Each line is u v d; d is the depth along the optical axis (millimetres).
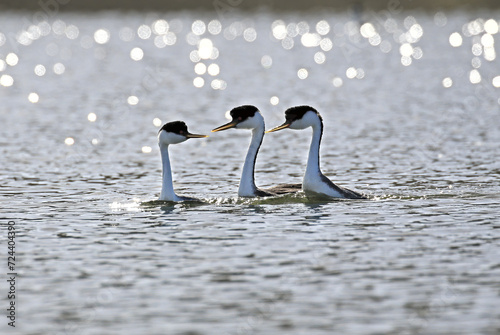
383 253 12352
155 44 65000
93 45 64062
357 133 25672
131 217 14727
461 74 43625
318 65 50938
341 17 80812
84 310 10219
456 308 10133
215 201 15961
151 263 11969
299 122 16031
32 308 10305
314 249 12562
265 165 20688
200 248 12672
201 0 84000
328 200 15961
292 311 10117
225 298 10539
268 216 14680
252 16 83188
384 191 17000
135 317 9977
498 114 29344
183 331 9555
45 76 45406
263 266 11773
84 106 32969
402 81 41688
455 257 12102
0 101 34531
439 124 27281
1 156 21672
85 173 19500
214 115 30484
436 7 82250
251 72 47188
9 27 70375
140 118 29641
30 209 15492
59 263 12023
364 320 9820
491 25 71125
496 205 15453
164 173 15969
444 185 17656
